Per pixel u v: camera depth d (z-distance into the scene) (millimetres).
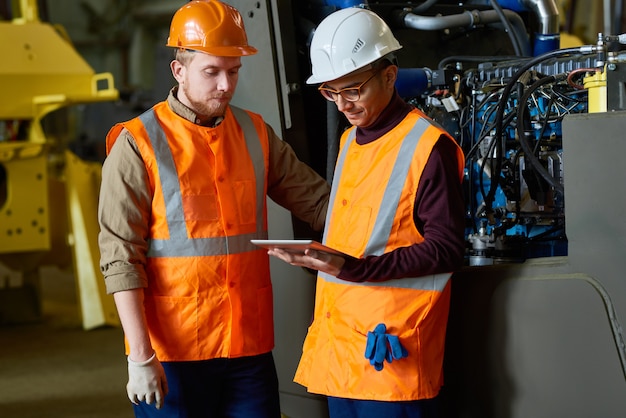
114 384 4742
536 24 3791
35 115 5926
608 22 4617
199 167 2402
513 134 2916
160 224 2369
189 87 2373
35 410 4285
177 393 2377
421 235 2277
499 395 2459
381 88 2283
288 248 2160
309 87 3461
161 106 2469
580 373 2314
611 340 2270
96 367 5109
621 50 2691
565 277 2328
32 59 5840
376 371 2252
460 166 2258
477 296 2492
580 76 2793
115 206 2312
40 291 6512
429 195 2203
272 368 2537
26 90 5859
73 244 6145
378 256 2236
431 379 2291
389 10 3504
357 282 2225
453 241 2184
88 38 14031
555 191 2807
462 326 2535
